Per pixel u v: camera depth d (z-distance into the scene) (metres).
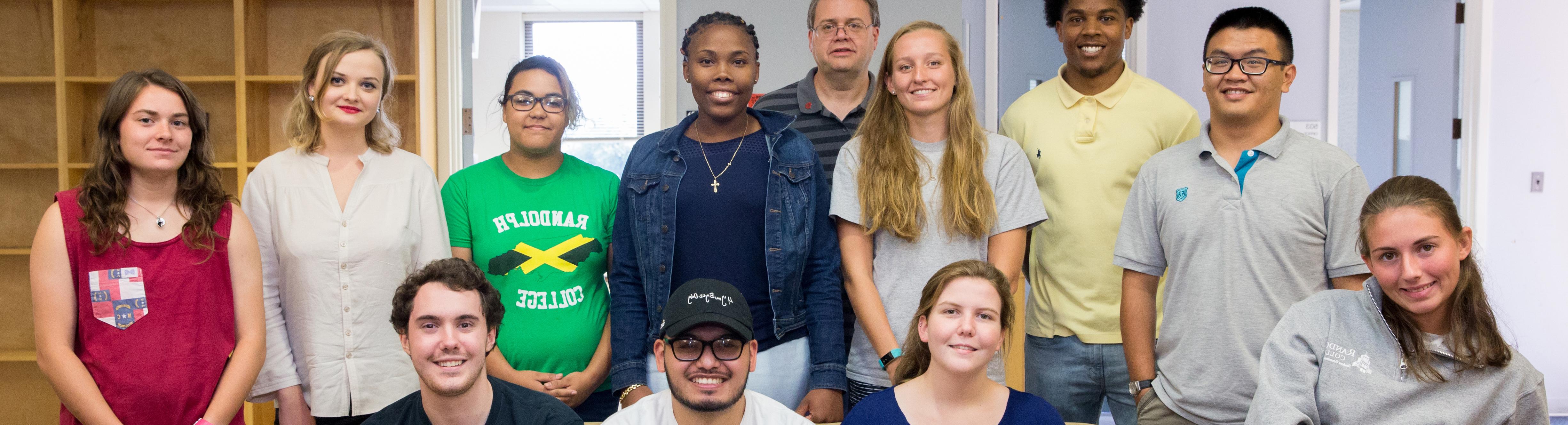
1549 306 4.22
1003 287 1.66
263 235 1.96
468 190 2.21
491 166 2.24
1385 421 1.52
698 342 1.51
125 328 1.70
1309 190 1.78
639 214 2.05
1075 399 2.42
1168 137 2.40
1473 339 1.47
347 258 1.95
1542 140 4.14
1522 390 1.48
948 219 1.95
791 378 2.00
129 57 3.57
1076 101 2.44
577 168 2.29
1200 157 1.91
